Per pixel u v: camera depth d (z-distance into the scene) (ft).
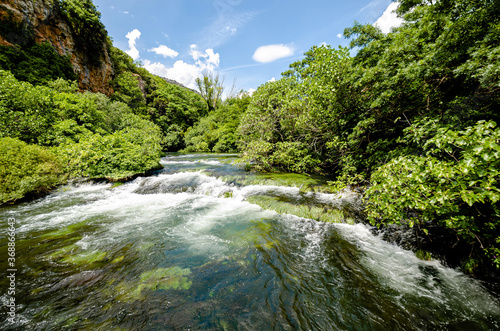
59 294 9.08
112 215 19.02
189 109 124.47
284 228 16.15
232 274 10.82
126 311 8.30
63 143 31.19
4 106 28.71
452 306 8.61
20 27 55.16
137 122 66.49
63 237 14.60
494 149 7.32
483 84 10.45
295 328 7.72
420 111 16.58
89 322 7.73
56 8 69.36
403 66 15.11
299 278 10.48
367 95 20.11
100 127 45.21
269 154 38.63
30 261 11.53
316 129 27.32
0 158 20.92
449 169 8.38
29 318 7.80
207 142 92.02
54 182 25.23
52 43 67.21
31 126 29.91
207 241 14.34
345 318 8.15
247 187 25.79
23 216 18.35
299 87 30.81
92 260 11.84
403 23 23.80
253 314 8.32
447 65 13.20
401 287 9.77
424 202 9.37
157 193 26.18
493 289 9.34
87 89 81.92
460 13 13.34
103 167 29.66
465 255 11.11
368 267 11.32
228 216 18.75
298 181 26.16
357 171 23.41
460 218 8.98
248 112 43.65
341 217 16.75
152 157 35.78
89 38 82.53
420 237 13.05
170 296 9.19
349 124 24.98
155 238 14.74
